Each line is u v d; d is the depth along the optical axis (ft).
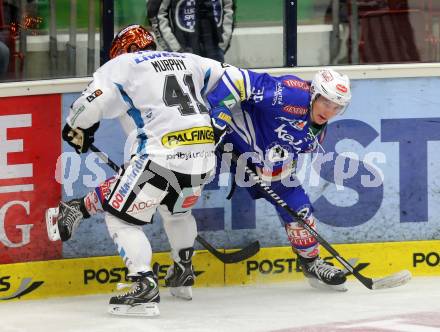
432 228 48.91
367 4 48.83
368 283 43.75
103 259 45.57
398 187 48.57
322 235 48.06
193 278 43.55
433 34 49.62
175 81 40.16
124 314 39.99
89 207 41.32
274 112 42.73
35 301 44.04
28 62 45.85
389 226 48.57
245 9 48.06
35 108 44.39
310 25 48.57
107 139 45.73
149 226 46.26
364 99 48.06
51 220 42.16
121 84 39.60
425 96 48.49
